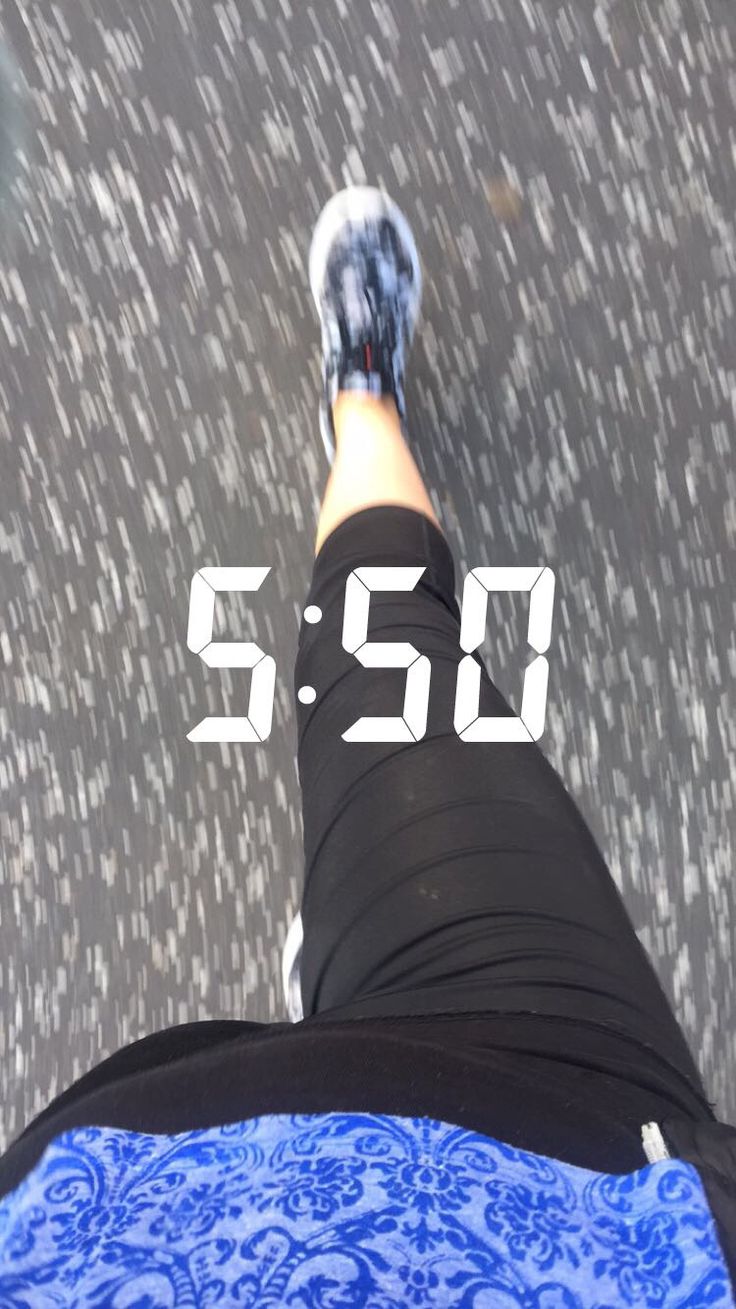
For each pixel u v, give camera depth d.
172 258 1.11
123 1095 0.49
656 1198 0.43
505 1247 0.40
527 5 1.13
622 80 1.12
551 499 1.08
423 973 0.63
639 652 1.05
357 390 1.06
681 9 1.13
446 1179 0.43
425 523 0.98
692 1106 0.56
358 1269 0.39
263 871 1.04
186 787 1.05
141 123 1.13
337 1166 0.44
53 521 1.08
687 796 1.04
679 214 1.11
